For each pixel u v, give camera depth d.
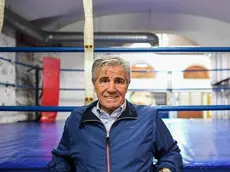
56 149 1.40
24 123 5.44
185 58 9.13
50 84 5.92
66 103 7.89
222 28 7.18
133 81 9.06
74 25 7.27
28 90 6.94
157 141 1.28
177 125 4.49
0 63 5.23
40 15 6.20
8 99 5.53
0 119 5.30
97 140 1.24
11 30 5.79
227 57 6.91
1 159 1.62
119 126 1.26
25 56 6.89
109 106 1.27
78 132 1.28
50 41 6.72
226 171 1.50
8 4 5.31
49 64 5.97
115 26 7.45
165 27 7.50
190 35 7.73
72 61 7.90
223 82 7.26
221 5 6.33
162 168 1.25
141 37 7.00
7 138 2.71
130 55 8.96
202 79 9.21
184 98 9.22
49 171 1.49
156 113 1.33
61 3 5.98
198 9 6.71
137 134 1.24
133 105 1.37
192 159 1.59
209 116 9.15
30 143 2.31
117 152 1.21
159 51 1.90
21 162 1.54
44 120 6.33
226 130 3.46
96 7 6.61
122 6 6.63
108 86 1.25
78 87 7.90
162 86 9.08
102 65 1.28
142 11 6.95
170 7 6.69
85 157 1.23
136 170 1.18
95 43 7.28
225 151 1.84
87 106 1.37
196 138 2.58
